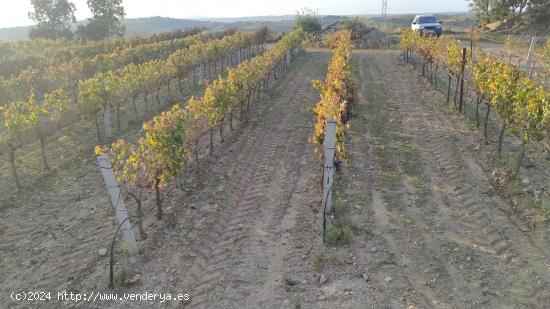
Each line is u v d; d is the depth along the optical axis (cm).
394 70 2106
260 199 849
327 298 564
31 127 961
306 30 3956
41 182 963
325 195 747
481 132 1134
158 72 1508
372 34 3384
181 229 745
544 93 831
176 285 606
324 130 827
